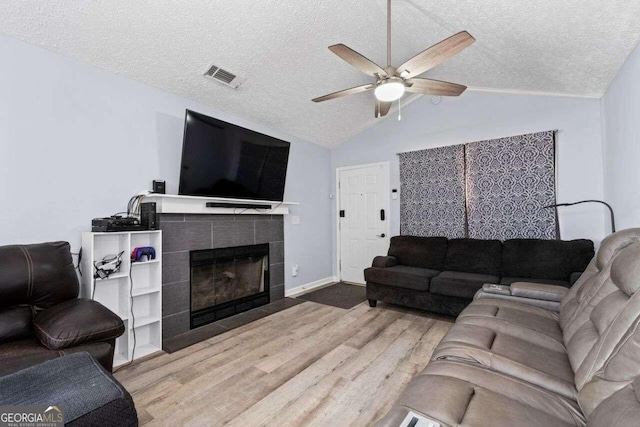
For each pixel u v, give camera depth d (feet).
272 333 9.22
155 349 8.08
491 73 10.55
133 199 8.69
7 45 6.61
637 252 3.99
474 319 6.08
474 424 2.99
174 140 9.74
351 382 6.50
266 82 10.34
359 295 13.67
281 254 13.34
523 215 11.32
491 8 7.08
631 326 3.29
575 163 10.56
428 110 13.88
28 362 4.58
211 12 7.20
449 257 11.76
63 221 7.41
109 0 6.38
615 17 6.13
